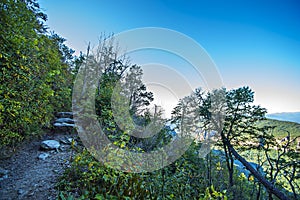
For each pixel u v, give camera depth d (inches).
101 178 80.1
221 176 214.4
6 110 86.6
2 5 76.1
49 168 109.5
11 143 126.9
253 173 267.7
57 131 184.9
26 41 84.9
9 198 74.7
